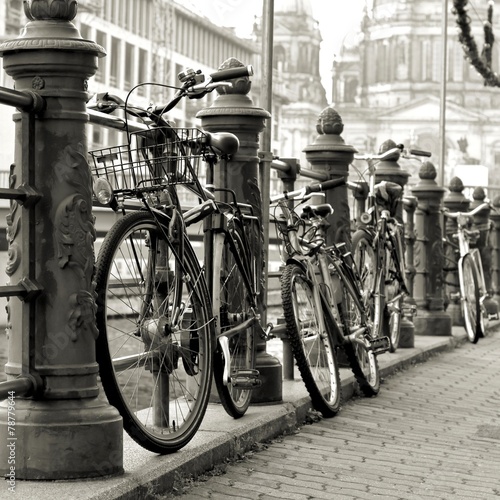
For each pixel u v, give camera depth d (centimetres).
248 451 502
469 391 784
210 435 477
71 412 379
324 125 818
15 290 372
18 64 383
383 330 878
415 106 12775
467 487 460
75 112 384
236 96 605
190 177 454
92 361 388
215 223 503
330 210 653
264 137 661
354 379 714
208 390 464
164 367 441
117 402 397
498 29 12681
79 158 384
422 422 631
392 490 445
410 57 13462
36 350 381
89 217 387
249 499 412
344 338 675
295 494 425
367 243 795
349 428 591
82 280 383
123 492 372
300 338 578
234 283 537
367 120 12938
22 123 382
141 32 6412
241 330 525
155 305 438
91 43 386
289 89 13112
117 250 401
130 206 458
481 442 578
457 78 13275
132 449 436
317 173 796
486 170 2622
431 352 1027
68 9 387
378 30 13638
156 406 439
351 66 14250
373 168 832
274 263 2814
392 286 884
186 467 428
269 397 578
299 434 560
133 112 440
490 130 12694
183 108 6706
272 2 670
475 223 1479
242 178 598
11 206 388
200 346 463
